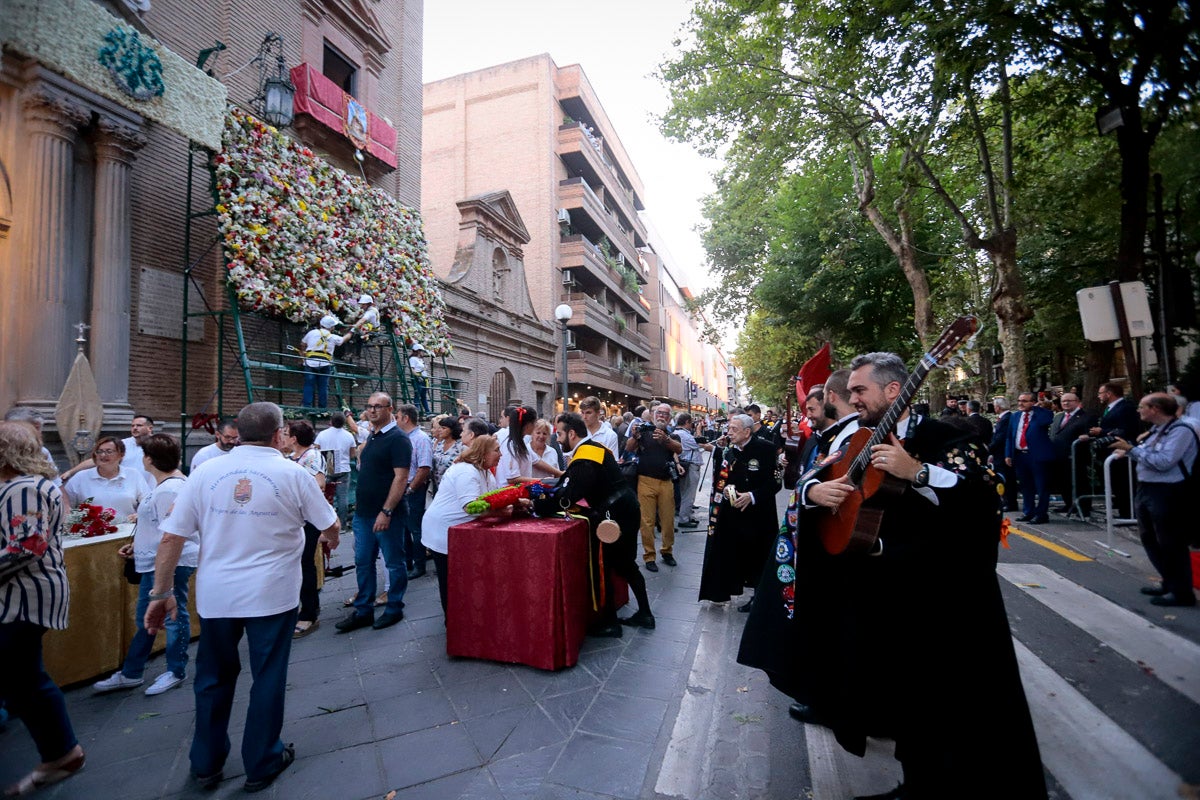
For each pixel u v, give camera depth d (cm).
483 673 387
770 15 1090
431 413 1409
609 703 343
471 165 2702
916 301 1322
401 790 266
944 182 1414
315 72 1174
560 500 446
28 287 731
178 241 954
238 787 273
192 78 848
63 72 709
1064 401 782
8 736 328
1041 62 474
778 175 1408
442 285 1580
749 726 313
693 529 917
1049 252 1164
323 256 1078
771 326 2211
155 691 373
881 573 224
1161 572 263
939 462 214
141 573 379
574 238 2642
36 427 463
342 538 852
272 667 280
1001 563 541
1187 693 210
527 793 261
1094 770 215
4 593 262
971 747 204
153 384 911
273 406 304
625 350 3572
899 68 943
